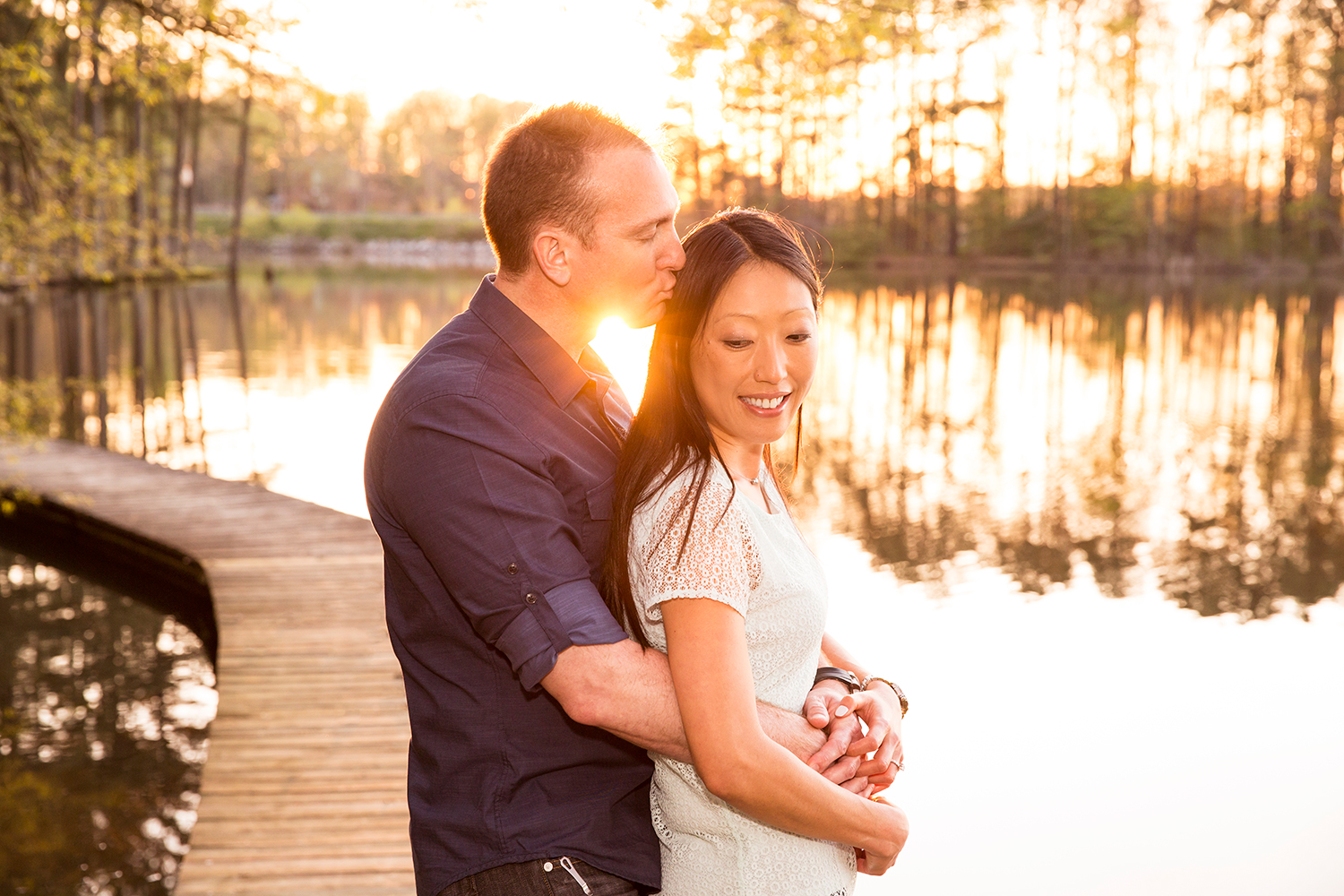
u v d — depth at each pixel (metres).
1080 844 3.55
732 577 1.22
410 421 1.29
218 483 8.45
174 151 37.47
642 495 1.29
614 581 1.33
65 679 5.22
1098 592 6.39
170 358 17.08
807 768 1.26
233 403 13.03
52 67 17.41
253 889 2.91
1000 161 49.00
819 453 10.33
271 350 18.09
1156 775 4.09
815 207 51.19
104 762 4.31
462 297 31.19
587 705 1.22
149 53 6.61
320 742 3.87
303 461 9.87
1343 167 44.31
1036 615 6.00
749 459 1.39
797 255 1.32
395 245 68.38
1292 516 8.20
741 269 1.29
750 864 1.34
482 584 1.24
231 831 3.22
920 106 48.12
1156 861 3.48
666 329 1.32
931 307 28.30
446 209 80.69
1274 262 46.12
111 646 5.73
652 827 1.43
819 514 8.16
